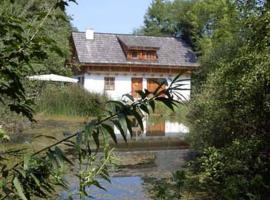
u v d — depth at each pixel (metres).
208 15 44.78
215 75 10.54
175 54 42.94
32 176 2.03
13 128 13.33
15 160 2.32
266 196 7.05
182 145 16.58
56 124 19.72
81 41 41.28
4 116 9.36
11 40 2.39
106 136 2.01
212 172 8.36
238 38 17.91
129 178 10.41
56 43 2.50
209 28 44.88
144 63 41.09
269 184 7.66
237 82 8.39
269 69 7.52
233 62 8.85
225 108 9.35
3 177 2.07
